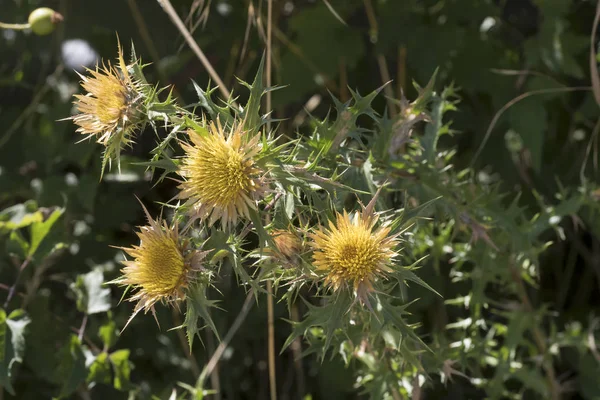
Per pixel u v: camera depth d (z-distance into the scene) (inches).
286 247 79.3
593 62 129.1
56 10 175.9
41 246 131.7
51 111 163.9
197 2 132.2
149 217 80.4
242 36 169.8
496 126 165.0
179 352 159.2
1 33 175.6
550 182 167.0
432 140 109.0
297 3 178.1
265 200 81.6
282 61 164.6
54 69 179.3
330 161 91.7
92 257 161.5
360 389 155.8
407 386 108.3
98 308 129.2
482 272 120.3
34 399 149.4
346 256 75.3
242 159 76.3
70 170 175.5
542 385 138.9
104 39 172.9
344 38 165.8
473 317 121.3
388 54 171.6
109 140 84.7
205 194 76.5
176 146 146.6
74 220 160.6
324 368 156.9
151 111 83.2
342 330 92.5
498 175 165.3
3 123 170.1
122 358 129.5
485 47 159.9
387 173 100.6
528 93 138.3
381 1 161.8
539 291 178.2
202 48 174.9
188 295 80.4
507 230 113.7
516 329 131.6
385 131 101.1
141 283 80.5
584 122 168.9
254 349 173.6
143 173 165.2
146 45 171.3
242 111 82.1
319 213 82.4
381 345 105.3
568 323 173.8
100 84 84.0
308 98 181.8
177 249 78.9
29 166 166.4
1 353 117.2
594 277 180.5
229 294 168.1
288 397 170.1
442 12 159.6
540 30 155.7
